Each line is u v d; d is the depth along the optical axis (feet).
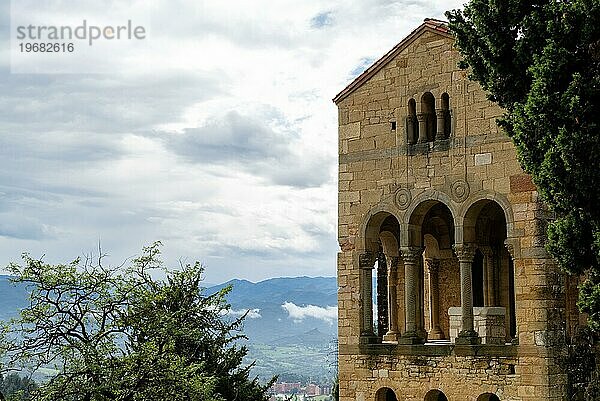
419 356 129.29
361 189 137.90
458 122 128.36
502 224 141.18
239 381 124.36
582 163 94.84
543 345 118.42
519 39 101.24
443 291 147.02
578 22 97.35
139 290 105.09
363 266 136.67
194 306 120.47
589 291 97.04
